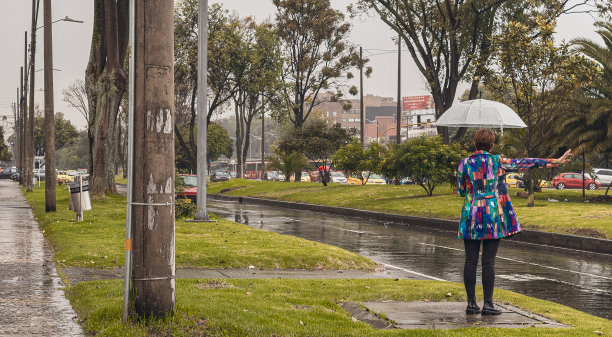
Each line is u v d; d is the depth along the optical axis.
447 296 9.08
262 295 8.66
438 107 41.38
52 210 24.12
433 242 19.50
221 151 100.44
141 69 6.43
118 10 31.33
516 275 13.38
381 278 11.32
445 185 38.00
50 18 25.20
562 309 8.73
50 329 6.61
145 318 6.44
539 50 26.42
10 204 30.98
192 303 7.39
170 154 6.52
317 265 13.03
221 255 13.04
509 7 38.97
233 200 47.56
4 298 8.23
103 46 31.39
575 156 32.34
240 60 53.22
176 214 21.64
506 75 27.41
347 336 6.52
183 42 51.59
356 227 24.73
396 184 43.31
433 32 40.47
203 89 21.19
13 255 12.56
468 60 40.22
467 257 7.86
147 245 6.45
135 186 6.46
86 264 11.57
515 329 6.92
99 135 31.12
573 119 30.33
